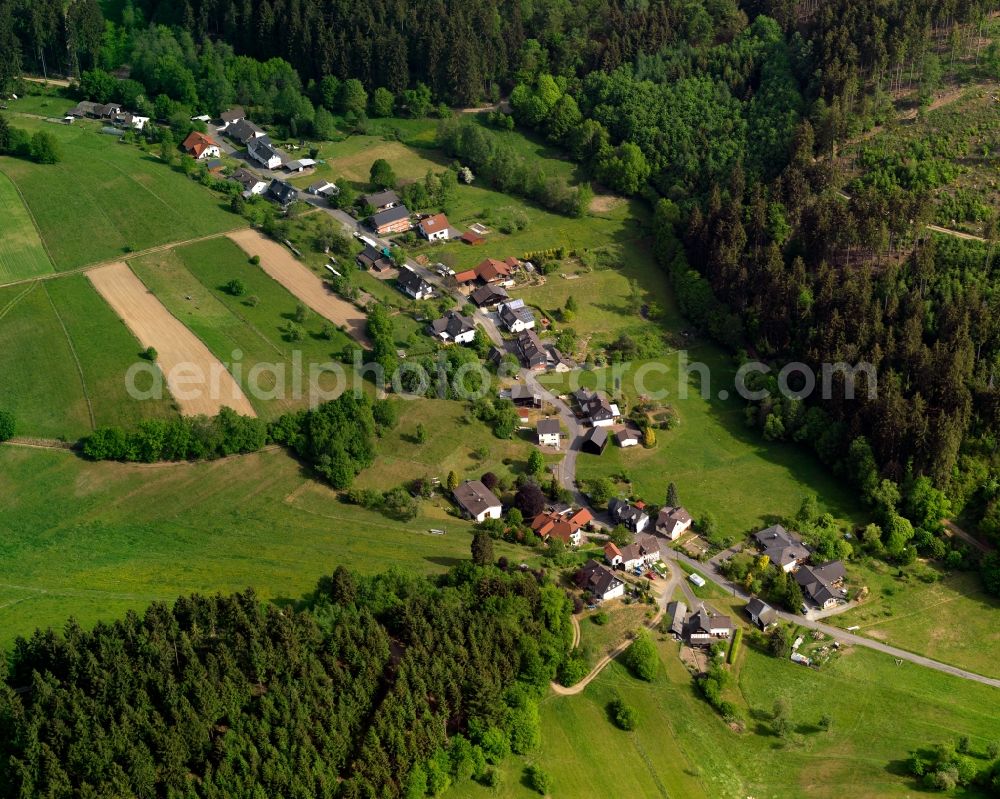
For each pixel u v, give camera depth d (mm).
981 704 167875
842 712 164500
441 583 170125
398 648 154125
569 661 162375
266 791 130250
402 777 137000
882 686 169875
